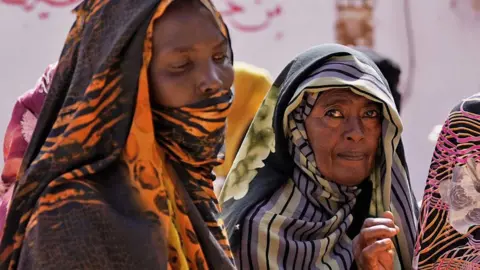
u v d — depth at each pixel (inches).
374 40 276.8
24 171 95.1
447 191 133.2
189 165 98.9
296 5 267.1
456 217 132.3
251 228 134.9
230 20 260.1
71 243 88.3
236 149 178.5
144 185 92.5
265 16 264.1
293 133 141.0
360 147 138.2
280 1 265.7
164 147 97.2
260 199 139.0
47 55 242.4
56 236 88.5
